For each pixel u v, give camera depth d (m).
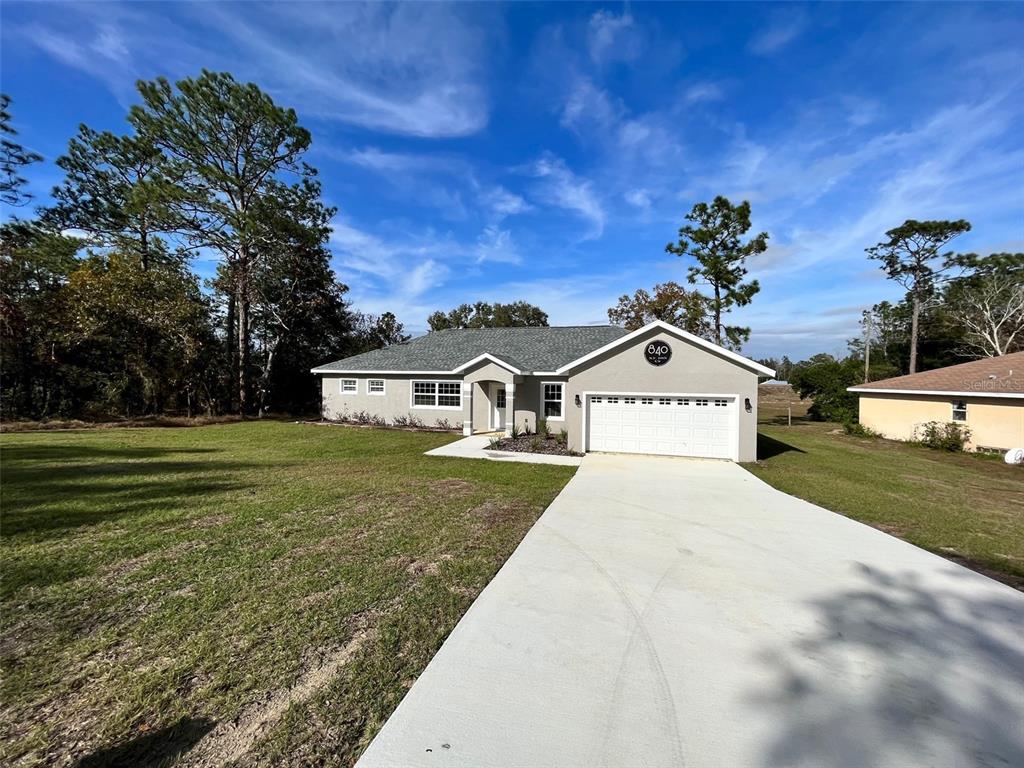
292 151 23.89
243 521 6.54
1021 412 15.83
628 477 10.18
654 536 6.18
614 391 13.67
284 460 11.88
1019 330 32.94
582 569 5.01
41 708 2.73
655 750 2.47
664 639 3.62
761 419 31.55
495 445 14.75
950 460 15.10
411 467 11.06
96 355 21.98
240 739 2.53
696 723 2.69
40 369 20.89
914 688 3.05
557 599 4.29
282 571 4.82
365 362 22.47
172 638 3.53
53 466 10.49
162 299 22.16
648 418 13.54
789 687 3.04
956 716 2.78
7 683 2.95
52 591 4.29
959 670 3.26
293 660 3.27
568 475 10.35
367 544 5.67
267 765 2.35
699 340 12.88
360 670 3.17
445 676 3.10
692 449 13.20
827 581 4.79
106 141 22.81
